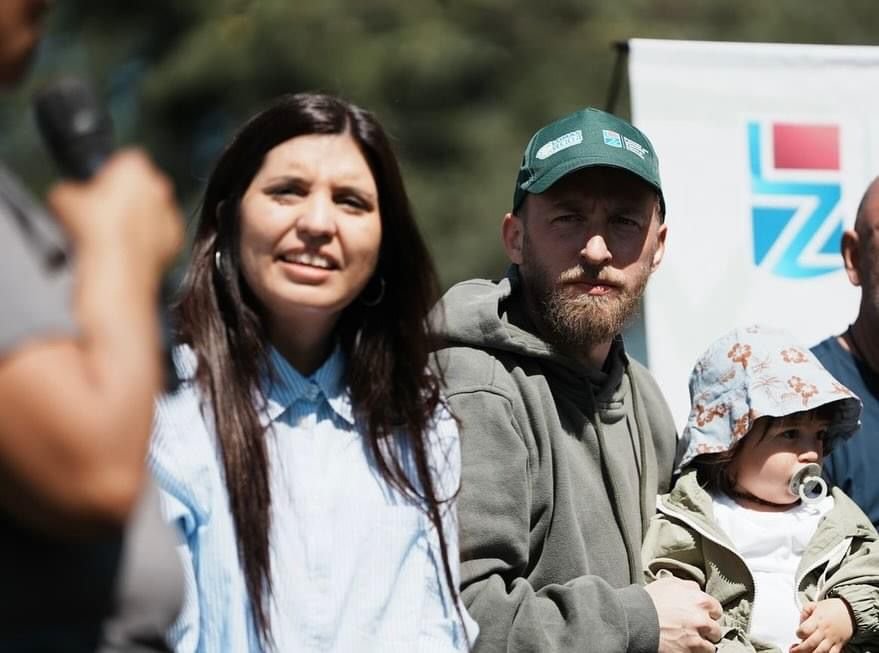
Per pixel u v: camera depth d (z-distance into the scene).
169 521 8.08
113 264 5.63
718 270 12.79
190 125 32.75
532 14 33.81
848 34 34.91
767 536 10.51
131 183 5.79
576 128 10.62
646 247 10.59
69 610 5.80
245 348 8.61
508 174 31.86
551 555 9.96
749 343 10.98
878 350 12.21
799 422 10.70
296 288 8.56
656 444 11.02
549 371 10.42
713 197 12.85
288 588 8.30
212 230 8.84
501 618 9.48
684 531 10.52
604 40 33.66
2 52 5.90
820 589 10.42
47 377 5.39
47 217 5.97
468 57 32.38
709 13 34.69
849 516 10.66
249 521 8.23
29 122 35.69
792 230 12.88
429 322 9.12
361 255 8.66
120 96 34.78
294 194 8.65
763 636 10.29
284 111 8.77
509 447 9.89
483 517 9.73
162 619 6.09
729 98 12.91
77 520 5.44
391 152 8.91
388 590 8.57
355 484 8.62
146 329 5.62
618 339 10.88
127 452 5.45
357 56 31.91
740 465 10.74
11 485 5.43
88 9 35.00
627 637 9.52
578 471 10.23
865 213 12.27
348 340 8.97
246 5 32.41
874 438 11.84
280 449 8.54
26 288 5.52
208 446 8.30
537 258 10.55
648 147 10.77
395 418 8.89
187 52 32.09
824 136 12.99
